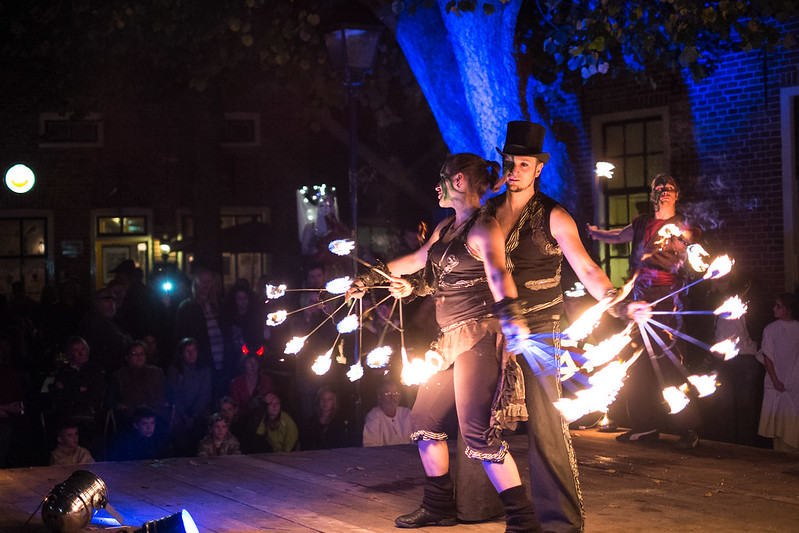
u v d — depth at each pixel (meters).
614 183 10.64
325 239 9.09
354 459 5.66
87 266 17.83
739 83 9.47
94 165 17.84
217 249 15.04
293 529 4.03
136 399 7.65
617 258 10.58
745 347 8.38
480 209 3.60
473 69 7.79
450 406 3.93
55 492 3.85
